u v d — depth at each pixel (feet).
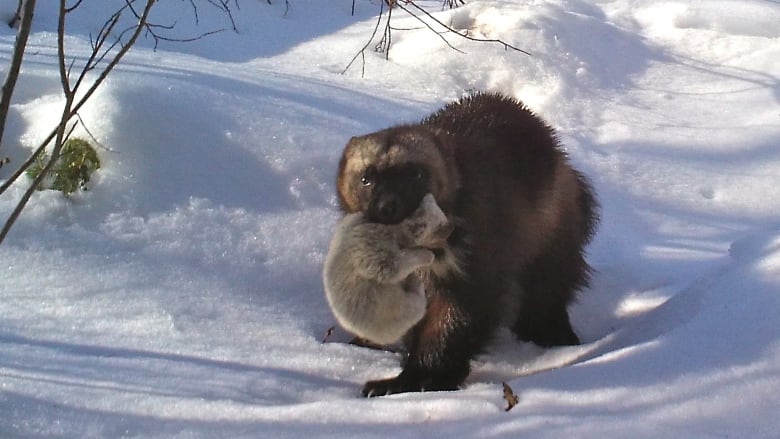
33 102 9.33
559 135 10.52
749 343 7.04
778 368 6.86
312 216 8.89
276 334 7.88
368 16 13.69
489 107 8.29
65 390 6.93
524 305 8.38
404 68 11.35
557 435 6.63
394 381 7.59
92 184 8.75
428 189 7.54
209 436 6.68
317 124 9.61
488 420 6.75
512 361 8.07
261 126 9.37
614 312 8.61
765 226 9.43
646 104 11.18
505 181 7.93
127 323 7.74
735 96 11.24
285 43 12.21
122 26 11.60
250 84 10.03
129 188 8.76
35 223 8.43
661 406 6.75
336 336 8.10
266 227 8.72
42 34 10.78
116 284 8.05
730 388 6.79
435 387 7.70
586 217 8.64
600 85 11.48
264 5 13.53
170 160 8.97
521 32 12.11
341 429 6.73
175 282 8.16
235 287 8.23
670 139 10.52
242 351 7.62
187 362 7.37
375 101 10.38
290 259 8.54
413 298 7.04
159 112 9.16
